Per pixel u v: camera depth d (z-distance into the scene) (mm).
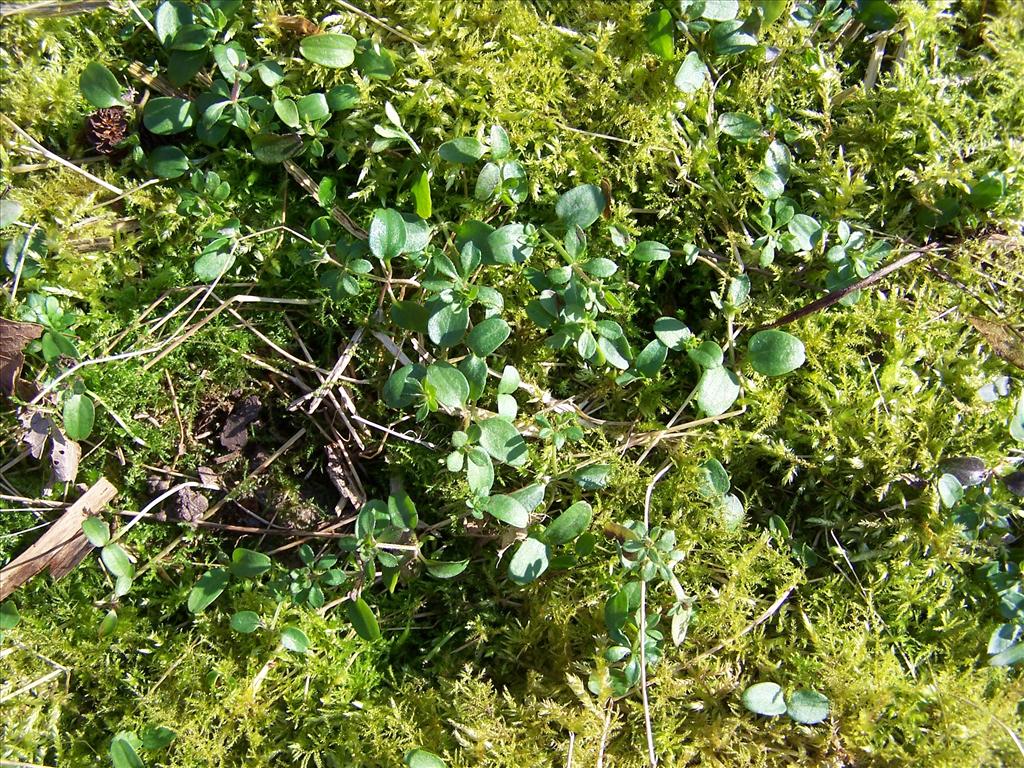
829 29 201
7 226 180
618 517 191
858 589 190
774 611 188
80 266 183
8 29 179
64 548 183
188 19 180
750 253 196
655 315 200
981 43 213
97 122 185
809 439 193
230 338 190
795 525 198
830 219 197
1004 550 192
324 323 192
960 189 199
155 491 191
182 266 189
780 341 181
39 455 183
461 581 193
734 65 199
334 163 193
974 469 188
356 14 186
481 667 190
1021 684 184
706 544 189
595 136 192
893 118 198
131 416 188
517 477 190
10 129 180
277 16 182
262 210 190
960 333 201
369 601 191
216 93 182
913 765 177
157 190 188
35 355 184
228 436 193
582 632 186
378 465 196
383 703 185
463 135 188
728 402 183
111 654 186
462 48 187
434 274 178
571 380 197
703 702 182
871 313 194
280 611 183
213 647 185
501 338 174
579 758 175
